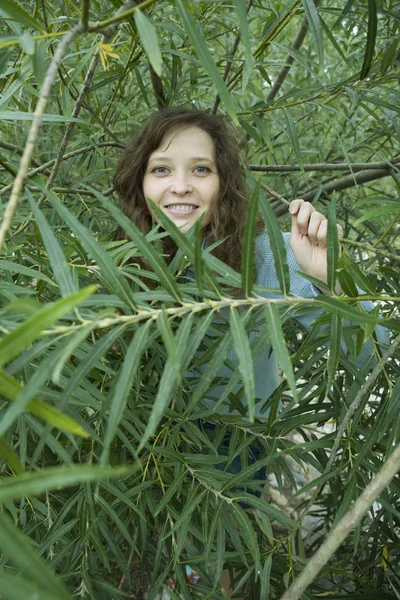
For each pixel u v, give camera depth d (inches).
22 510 39.6
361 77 40.5
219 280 24.3
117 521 36.6
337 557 62.3
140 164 51.9
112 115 65.1
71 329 19.4
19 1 51.6
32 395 15.9
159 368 40.0
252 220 20.7
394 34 49.3
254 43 74.1
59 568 43.8
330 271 25.3
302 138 89.9
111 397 26.6
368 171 63.4
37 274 29.4
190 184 49.2
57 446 25.0
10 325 20.9
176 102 66.2
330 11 41.3
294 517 80.7
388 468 19.7
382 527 50.0
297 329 63.2
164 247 53.6
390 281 42.0
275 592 44.7
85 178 59.7
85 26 17.9
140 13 18.2
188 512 34.9
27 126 64.4
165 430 40.8
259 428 40.1
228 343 23.2
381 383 43.2
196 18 51.3
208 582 39.8
